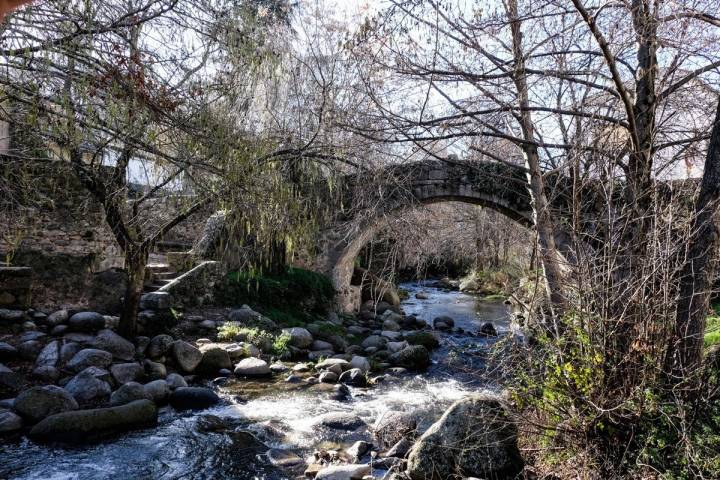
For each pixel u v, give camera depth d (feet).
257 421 22.43
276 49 18.85
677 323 14.10
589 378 14.19
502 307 59.88
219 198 17.63
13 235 17.74
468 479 15.34
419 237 29.14
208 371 28.32
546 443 15.47
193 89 15.08
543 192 19.89
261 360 29.45
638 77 18.06
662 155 19.34
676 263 14.20
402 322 48.03
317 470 17.71
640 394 13.29
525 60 19.75
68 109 12.30
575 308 14.93
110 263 32.73
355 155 22.66
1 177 16.67
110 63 13.00
